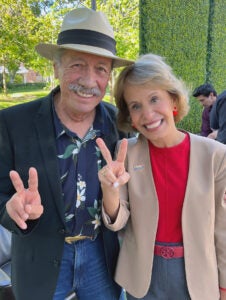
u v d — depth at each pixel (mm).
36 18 7824
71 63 1295
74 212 1351
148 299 1340
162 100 1256
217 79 8164
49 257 1347
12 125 1337
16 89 15234
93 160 1378
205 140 1312
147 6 6418
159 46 6723
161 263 1283
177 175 1273
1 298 1661
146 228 1279
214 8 7602
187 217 1241
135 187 1307
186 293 1285
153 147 1329
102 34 1294
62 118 1364
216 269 1301
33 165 1302
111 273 1498
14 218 1073
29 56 8188
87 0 8203
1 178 1334
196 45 7297
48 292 1356
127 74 1288
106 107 1555
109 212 1263
